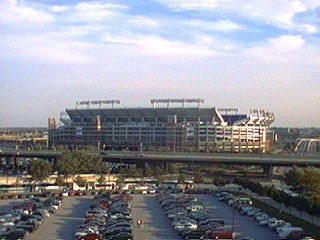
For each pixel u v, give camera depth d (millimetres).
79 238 86062
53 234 92688
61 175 182375
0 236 86438
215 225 94875
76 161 194500
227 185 182250
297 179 136125
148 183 187625
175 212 112312
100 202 126688
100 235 87062
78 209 123500
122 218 104000
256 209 115875
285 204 118188
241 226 100562
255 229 97312
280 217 109188
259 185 147000
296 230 86812
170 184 185375
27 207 117188
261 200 139500
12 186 167000
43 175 179875
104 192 152375
